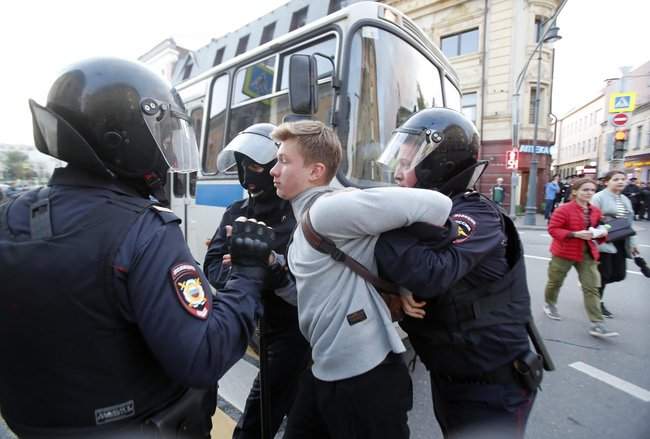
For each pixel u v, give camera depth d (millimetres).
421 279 1183
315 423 1521
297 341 2043
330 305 1284
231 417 2574
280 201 2100
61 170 1038
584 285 4129
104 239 919
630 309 4945
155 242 965
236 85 4145
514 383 1396
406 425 1352
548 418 2672
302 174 1380
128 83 1029
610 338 4031
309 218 1300
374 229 1190
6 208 1042
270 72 3705
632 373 3295
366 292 1282
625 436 2469
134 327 974
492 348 1360
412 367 1872
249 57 3957
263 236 1224
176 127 1175
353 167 2963
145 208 1014
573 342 3938
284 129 1391
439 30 19078
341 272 1278
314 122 1401
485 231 1331
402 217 1163
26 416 977
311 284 1318
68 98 974
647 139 30484
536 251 8742
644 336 4082
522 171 18109
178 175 4457
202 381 969
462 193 1498
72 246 905
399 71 3408
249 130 2148
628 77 11148
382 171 3119
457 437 1443
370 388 1277
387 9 3289
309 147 1352
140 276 925
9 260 919
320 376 1354
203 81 4711
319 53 2980
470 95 18625
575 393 2988
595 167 20188
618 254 4512
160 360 945
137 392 991
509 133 17750
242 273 1203
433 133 1467
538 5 17031
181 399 1115
